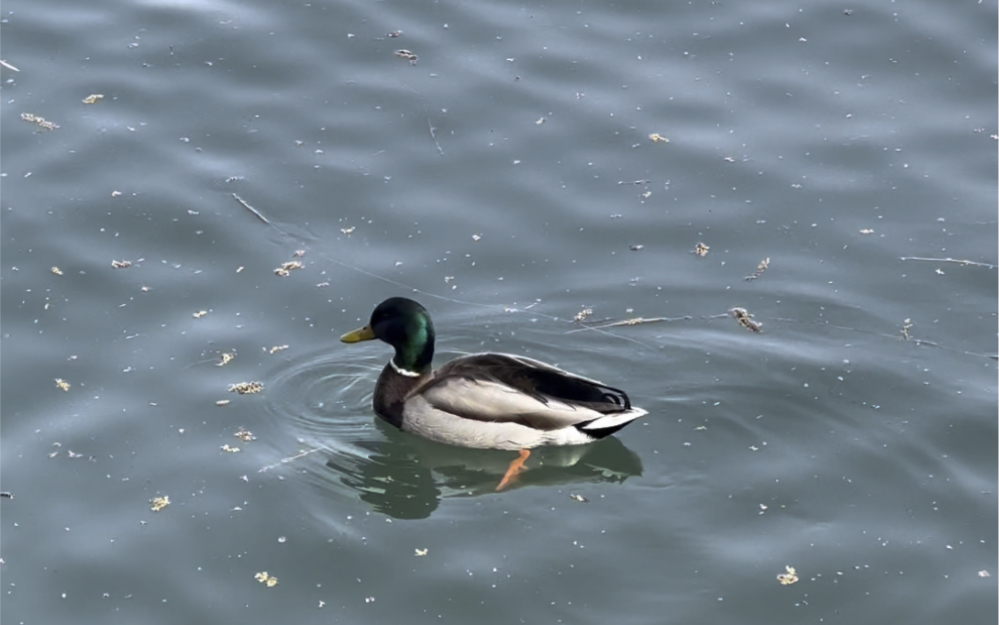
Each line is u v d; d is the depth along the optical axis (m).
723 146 18.83
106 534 13.20
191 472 14.01
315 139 18.80
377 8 21.23
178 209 17.56
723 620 12.27
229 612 12.37
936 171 18.47
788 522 13.40
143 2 21.30
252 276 16.67
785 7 21.31
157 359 15.41
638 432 14.59
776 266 17.03
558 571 12.80
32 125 18.75
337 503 13.74
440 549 13.11
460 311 16.25
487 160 18.53
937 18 21.11
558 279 16.80
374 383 15.55
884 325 16.12
